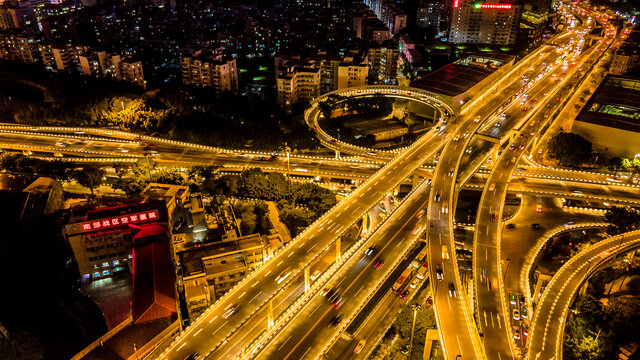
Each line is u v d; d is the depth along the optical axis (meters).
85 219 150.00
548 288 141.00
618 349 125.62
